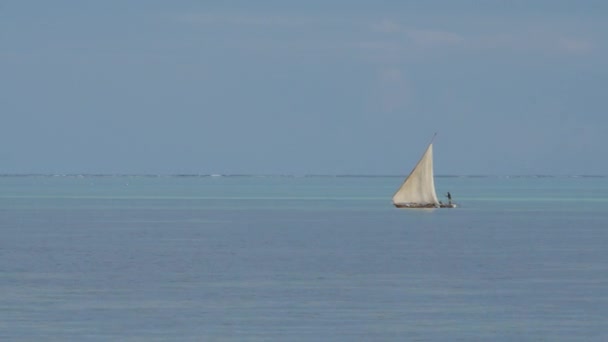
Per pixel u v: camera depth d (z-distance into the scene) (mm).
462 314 148750
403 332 136000
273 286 176625
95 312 149250
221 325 140125
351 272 197375
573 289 173250
